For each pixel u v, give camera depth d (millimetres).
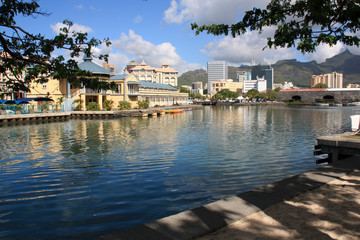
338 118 49562
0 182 11875
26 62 6340
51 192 10445
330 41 8648
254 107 109000
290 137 25906
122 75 69125
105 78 59812
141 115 56500
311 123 40562
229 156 17047
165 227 4500
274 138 25281
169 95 92750
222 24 8133
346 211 5238
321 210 5281
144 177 12398
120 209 8641
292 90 143875
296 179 7152
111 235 4285
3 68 6277
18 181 12016
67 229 7309
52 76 6605
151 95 79500
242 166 14406
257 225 4645
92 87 6688
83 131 31391
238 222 4754
